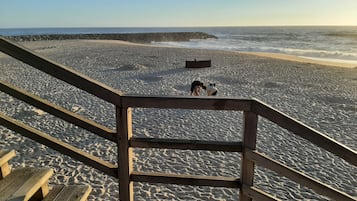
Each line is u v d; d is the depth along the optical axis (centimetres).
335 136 635
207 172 456
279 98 975
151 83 1186
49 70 156
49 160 491
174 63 1839
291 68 1711
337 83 1260
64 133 622
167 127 672
